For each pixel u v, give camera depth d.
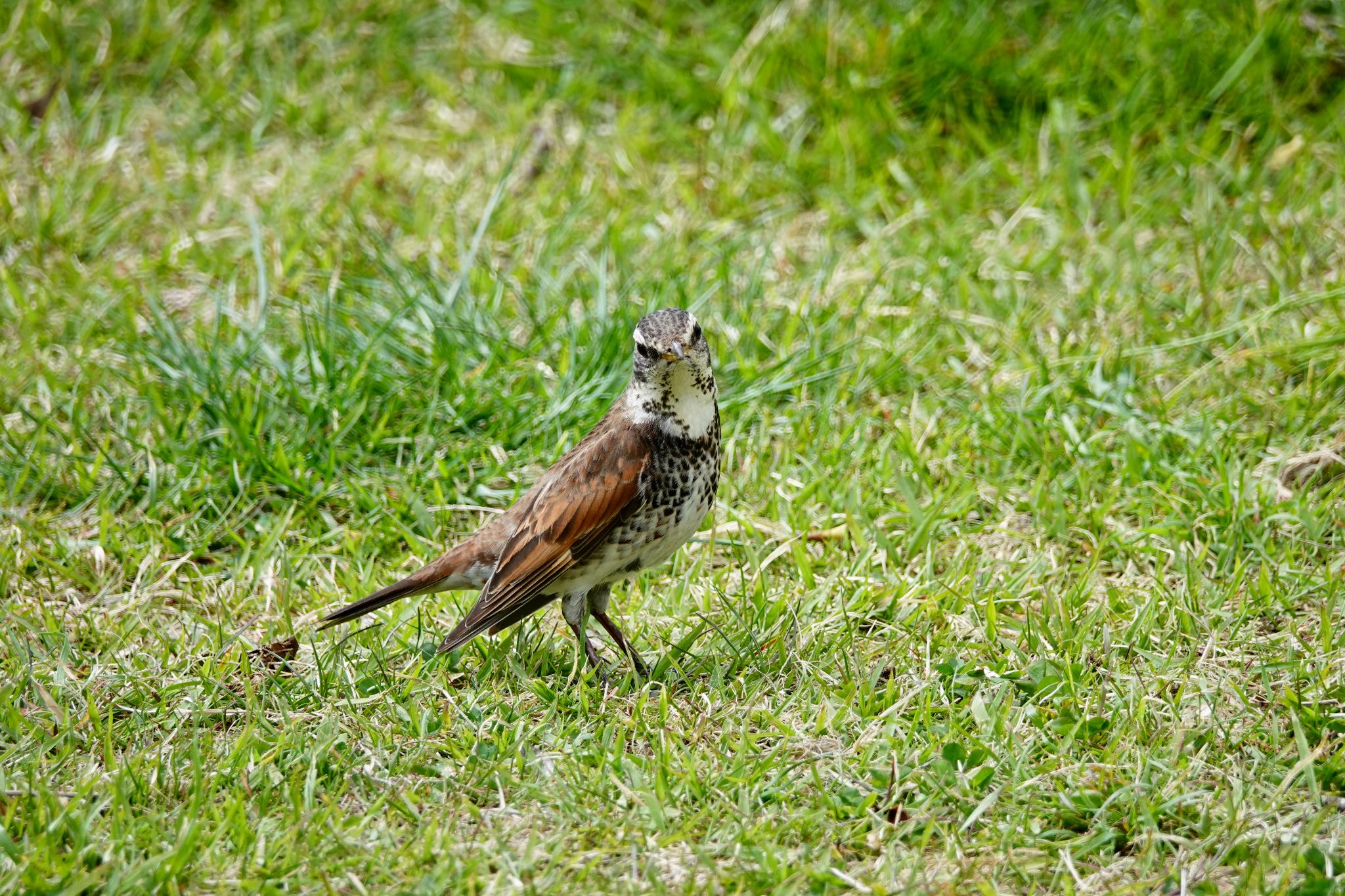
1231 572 9.54
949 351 12.12
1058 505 10.12
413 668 8.78
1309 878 6.62
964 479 10.62
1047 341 12.11
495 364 11.73
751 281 12.65
